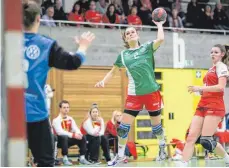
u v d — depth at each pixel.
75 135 17.80
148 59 12.69
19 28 4.16
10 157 4.12
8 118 4.14
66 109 18.08
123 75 24.09
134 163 17.59
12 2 4.13
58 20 23.89
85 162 17.98
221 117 11.87
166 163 17.06
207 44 26.16
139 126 24.30
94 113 18.36
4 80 4.23
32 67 6.53
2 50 4.24
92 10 25.55
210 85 11.94
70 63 6.50
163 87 24.97
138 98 12.75
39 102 6.64
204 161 18.61
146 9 27.12
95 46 23.80
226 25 29.09
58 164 17.67
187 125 25.36
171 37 25.33
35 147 6.71
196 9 28.55
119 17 26.16
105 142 18.50
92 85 23.56
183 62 25.50
